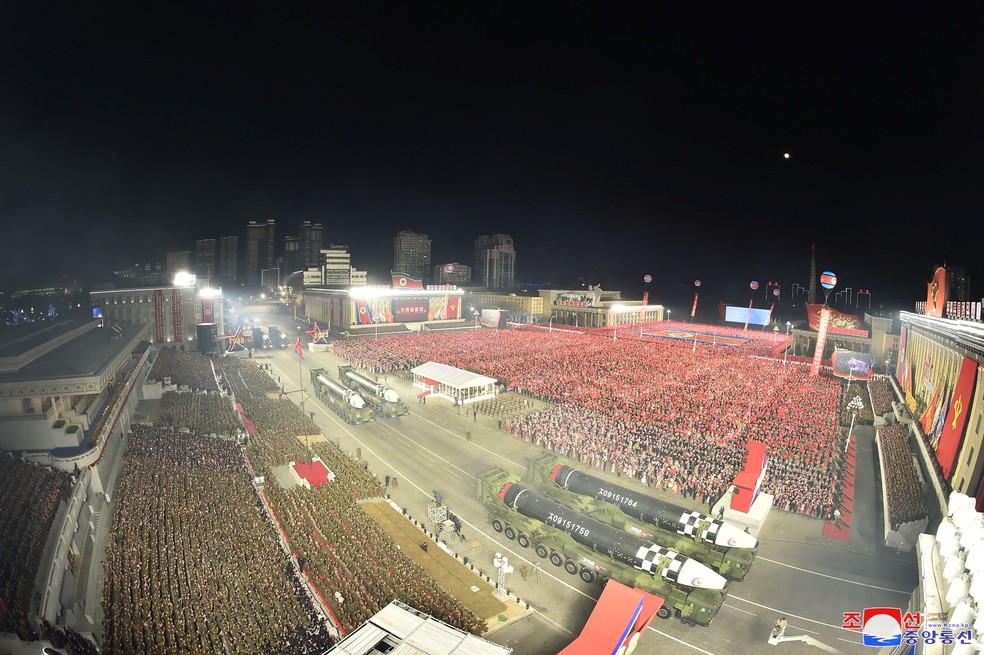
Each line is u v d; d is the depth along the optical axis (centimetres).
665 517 3784
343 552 3634
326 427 6812
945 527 2242
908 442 5691
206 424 6109
